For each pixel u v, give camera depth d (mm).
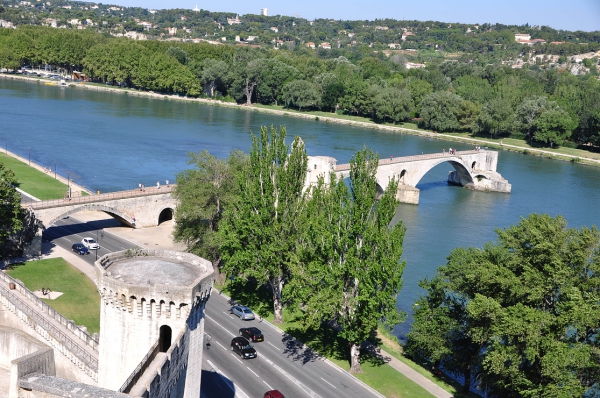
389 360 94562
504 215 195750
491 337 77312
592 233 79500
